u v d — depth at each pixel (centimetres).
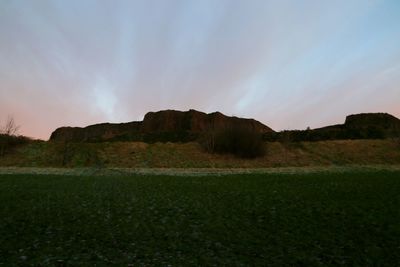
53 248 1402
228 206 2272
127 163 7700
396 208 2083
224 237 1595
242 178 3969
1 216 1931
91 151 8569
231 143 8531
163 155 8381
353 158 7962
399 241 1507
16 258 1267
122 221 1875
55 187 3195
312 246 1466
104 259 1287
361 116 16312
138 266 1223
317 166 6975
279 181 3544
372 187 2897
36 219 1884
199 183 3550
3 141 8519
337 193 2658
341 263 1279
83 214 2031
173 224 1822
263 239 1567
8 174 4516
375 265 1264
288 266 1254
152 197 2652
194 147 9094
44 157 8031
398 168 5534
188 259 1307
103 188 3178
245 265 1256
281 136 10312
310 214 1997
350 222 1806
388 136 10156
